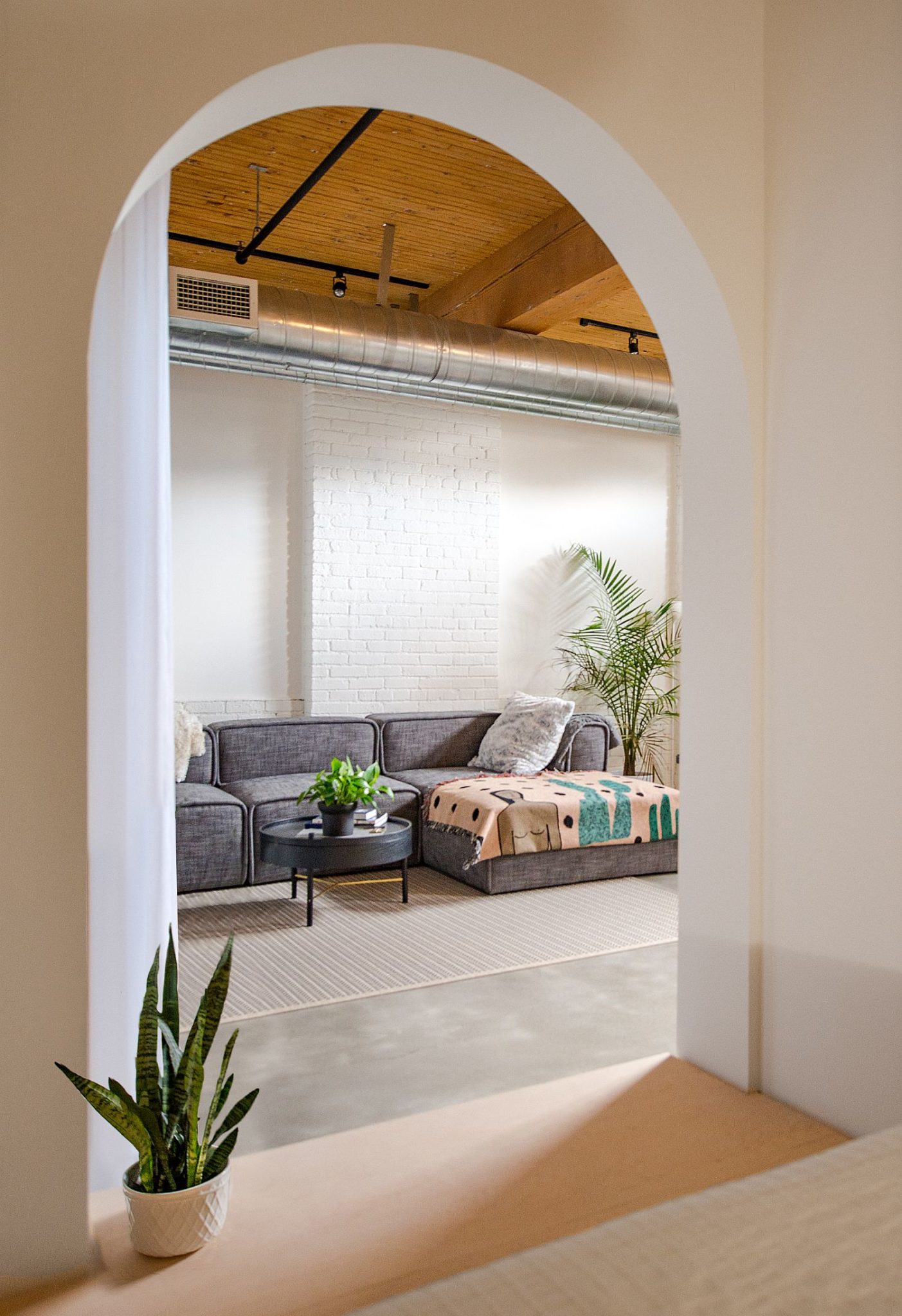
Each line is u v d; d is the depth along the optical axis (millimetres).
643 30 2473
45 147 1823
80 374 1842
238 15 1994
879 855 2334
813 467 2506
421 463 6785
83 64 1854
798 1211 864
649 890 5090
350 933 4320
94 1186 2188
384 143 4547
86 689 1859
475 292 6066
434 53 2188
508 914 4629
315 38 2064
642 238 2682
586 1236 849
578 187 2686
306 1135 2516
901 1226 837
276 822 4875
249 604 6379
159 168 2002
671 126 2506
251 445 6383
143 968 2273
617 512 7586
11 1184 1826
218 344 5055
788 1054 2562
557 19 2344
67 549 1840
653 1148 2326
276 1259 1895
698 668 2803
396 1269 1860
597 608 7484
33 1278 1839
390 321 5344
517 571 7188
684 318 2729
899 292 2297
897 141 2305
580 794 5320
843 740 2424
